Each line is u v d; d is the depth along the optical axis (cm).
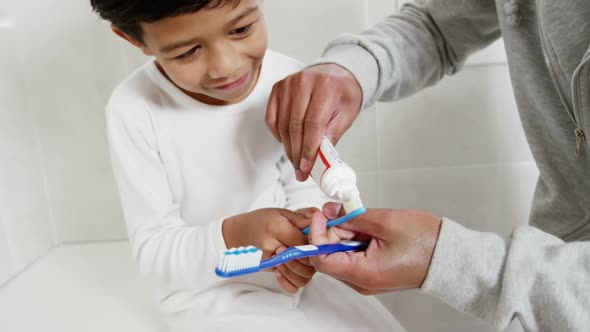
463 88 95
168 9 49
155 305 79
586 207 65
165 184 72
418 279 51
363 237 56
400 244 50
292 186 82
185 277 67
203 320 69
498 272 48
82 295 83
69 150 95
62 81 91
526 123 68
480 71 94
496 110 97
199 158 72
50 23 88
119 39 89
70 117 93
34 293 83
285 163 80
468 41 76
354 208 50
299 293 71
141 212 71
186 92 69
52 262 94
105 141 95
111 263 93
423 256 50
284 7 88
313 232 53
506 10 64
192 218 77
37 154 95
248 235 63
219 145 72
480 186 102
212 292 71
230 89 61
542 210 72
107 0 52
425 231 50
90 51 89
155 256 68
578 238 67
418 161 99
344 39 69
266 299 68
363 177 100
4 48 86
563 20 56
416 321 110
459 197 102
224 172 74
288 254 48
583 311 46
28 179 92
